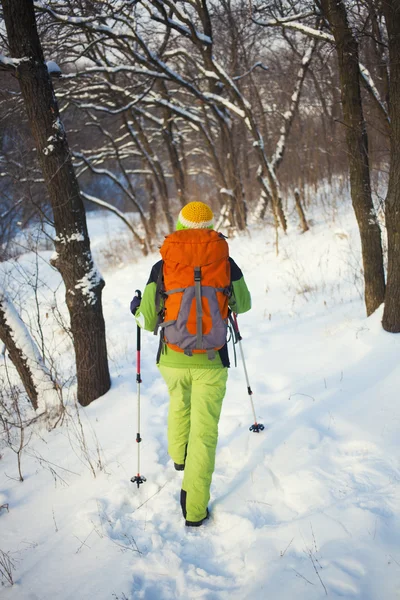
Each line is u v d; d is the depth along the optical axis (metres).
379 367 3.97
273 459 3.11
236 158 12.45
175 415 3.01
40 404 4.32
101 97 12.06
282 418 3.64
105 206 13.28
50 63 4.30
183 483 2.72
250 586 2.18
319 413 3.55
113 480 3.20
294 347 4.99
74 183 4.12
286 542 2.38
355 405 3.54
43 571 2.54
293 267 8.20
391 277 4.27
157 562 2.46
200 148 16.64
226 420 3.72
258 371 4.61
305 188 13.83
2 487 3.42
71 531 2.80
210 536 2.62
